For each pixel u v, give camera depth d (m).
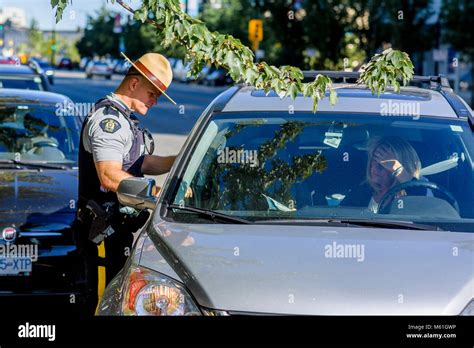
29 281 12.30
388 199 8.90
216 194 8.93
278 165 9.18
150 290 7.24
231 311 6.95
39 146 15.41
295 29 79.62
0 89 17.03
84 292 12.22
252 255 7.44
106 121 10.12
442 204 8.81
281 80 9.42
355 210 8.77
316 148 9.40
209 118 9.81
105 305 7.76
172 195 8.84
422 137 9.45
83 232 10.49
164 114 59.12
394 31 74.38
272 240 7.76
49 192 13.50
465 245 7.76
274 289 6.98
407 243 7.73
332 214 8.68
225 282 7.09
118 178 9.90
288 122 9.64
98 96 71.00
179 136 41.91
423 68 87.25
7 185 13.78
